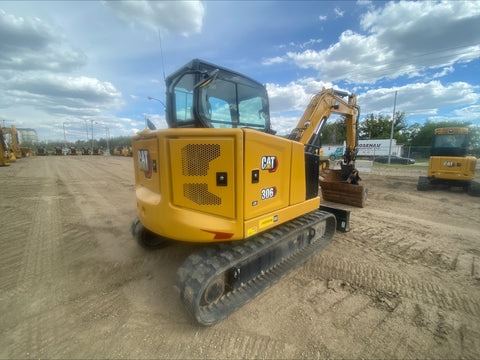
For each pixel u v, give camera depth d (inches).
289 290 106.8
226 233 88.9
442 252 143.6
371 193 318.3
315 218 138.5
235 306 89.3
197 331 83.7
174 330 84.2
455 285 110.7
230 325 86.4
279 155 104.9
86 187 352.5
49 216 210.2
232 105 111.7
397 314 92.0
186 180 86.1
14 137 1024.2
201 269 85.0
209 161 85.9
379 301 99.7
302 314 91.8
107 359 72.1
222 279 90.8
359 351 75.4
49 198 279.1
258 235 109.0
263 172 96.7
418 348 76.5
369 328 85.0
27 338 79.6
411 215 217.5
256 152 91.4
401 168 687.1
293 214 119.7
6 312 91.7
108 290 106.7
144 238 140.6
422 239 163.2
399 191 332.8
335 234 171.5
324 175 273.0
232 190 87.8
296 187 120.2
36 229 178.5
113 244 153.1
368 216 214.1
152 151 96.0
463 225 190.9
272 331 83.7
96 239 160.9
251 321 88.4
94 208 237.1
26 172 526.3
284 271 112.7
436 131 339.3
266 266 106.7
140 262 130.9
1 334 81.0
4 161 658.2
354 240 160.9
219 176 86.7
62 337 80.2
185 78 104.2
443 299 100.9
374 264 129.5
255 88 124.6
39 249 145.6
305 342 78.8
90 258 134.8
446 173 312.0
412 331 83.7
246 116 119.5
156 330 84.0
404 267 126.6
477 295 103.5
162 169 85.3
